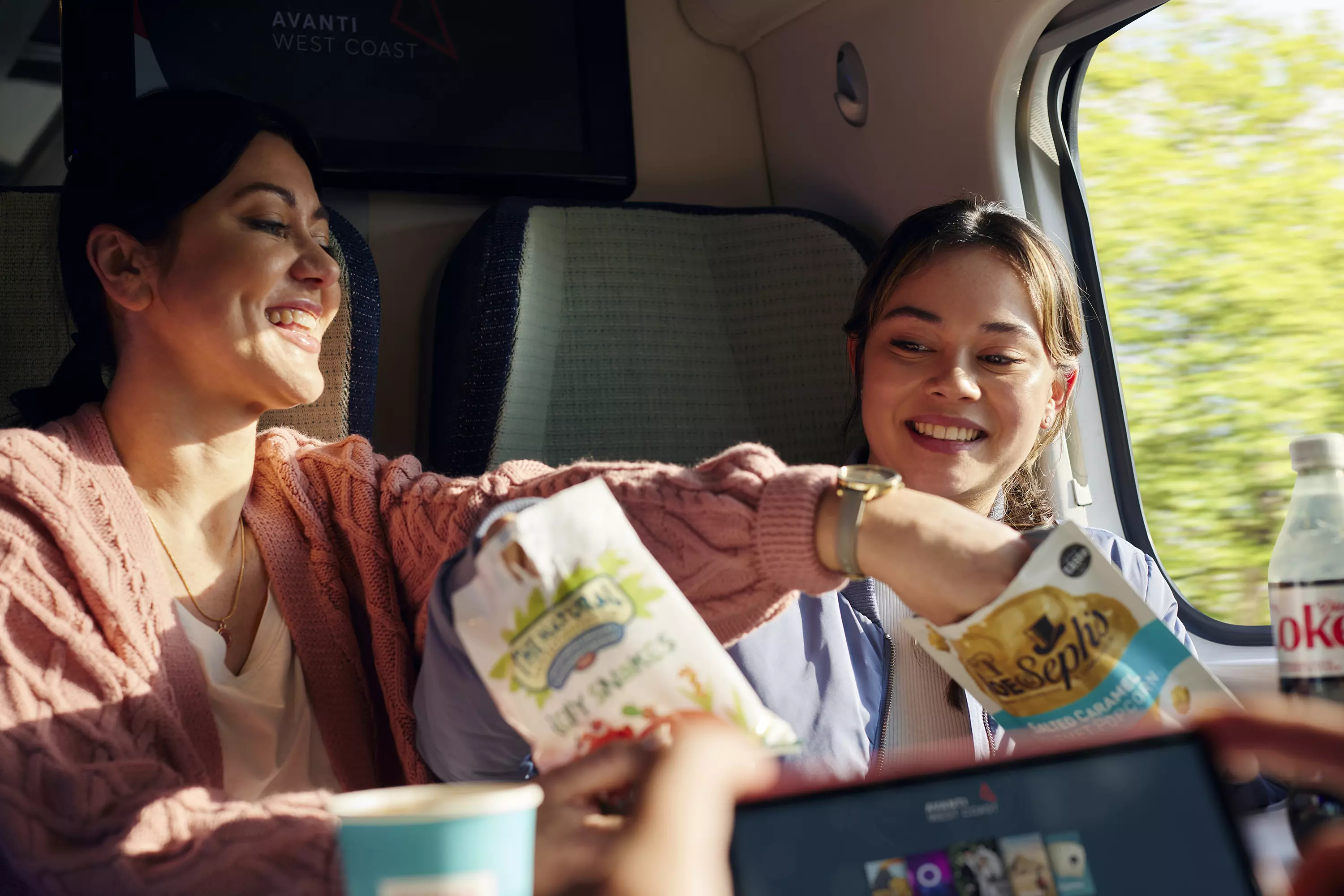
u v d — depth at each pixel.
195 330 1.31
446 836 0.57
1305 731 0.77
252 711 1.29
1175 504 2.07
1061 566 0.81
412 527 1.31
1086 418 2.13
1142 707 0.81
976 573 0.85
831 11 2.35
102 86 2.02
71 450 1.25
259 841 0.92
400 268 2.29
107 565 1.17
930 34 2.15
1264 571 1.95
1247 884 0.72
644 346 2.18
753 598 1.02
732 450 1.08
